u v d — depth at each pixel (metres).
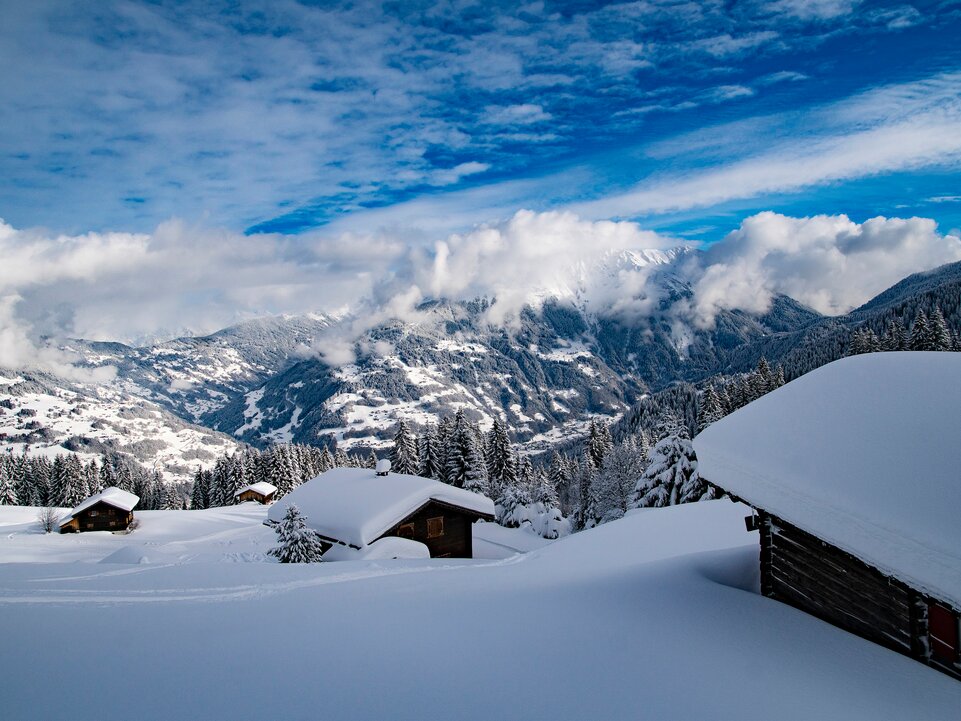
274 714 4.89
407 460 64.94
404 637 7.09
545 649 6.80
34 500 96.75
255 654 6.36
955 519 6.04
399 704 5.18
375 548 20.94
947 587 5.60
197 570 13.38
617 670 6.24
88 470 101.56
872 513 6.67
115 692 5.26
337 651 6.51
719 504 22.12
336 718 4.85
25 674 5.65
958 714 5.71
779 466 8.45
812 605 8.61
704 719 5.20
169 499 104.62
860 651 7.23
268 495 74.88
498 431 69.62
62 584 11.45
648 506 35.06
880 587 7.54
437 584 11.30
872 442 7.95
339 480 27.83
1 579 12.53
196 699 5.14
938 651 6.89
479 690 5.57
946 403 8.05
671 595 9.39
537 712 5.14
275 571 13.41
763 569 9.56
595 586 10.26
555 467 86.31
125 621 7.70
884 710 5.67
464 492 25.70
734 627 7.94
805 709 5.55
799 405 9.89
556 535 41.03
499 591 10.28
